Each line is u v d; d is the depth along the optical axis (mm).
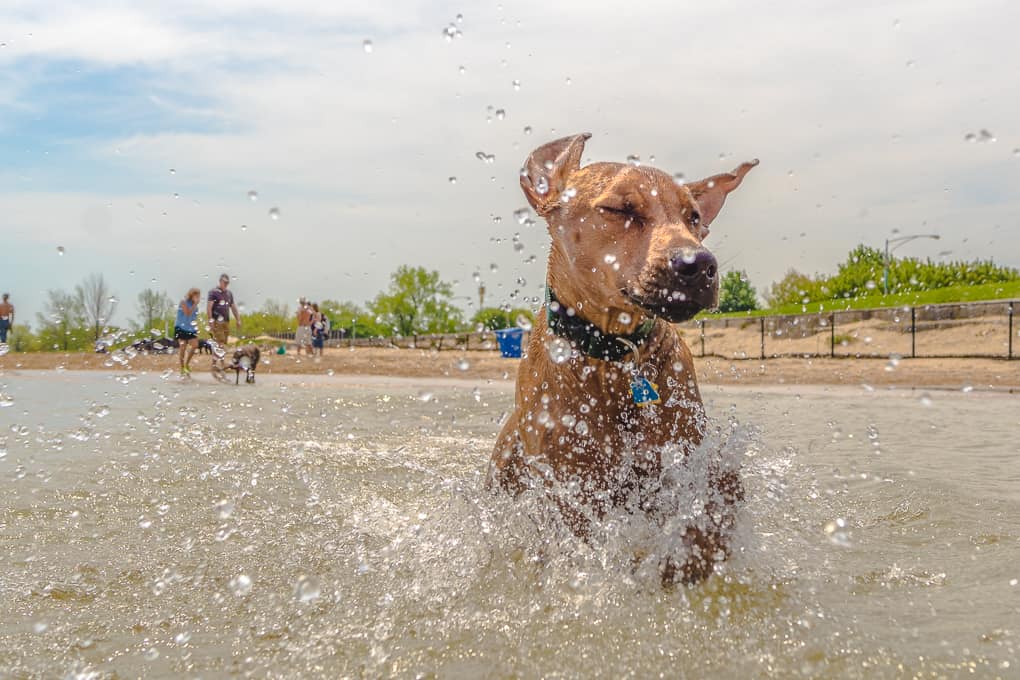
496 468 4273
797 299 30391
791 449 5879
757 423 7551
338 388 13055
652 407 3545
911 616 2682
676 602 2889
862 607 2787
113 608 2877
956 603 2789
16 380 15070
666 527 3297
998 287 24312
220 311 15109
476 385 13852
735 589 3014
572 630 2633
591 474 3549
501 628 2656
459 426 7828
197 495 4633
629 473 3580
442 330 26453
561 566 3260
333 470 5391
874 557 3387
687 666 2346
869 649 2410
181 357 15891
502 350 21391
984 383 13352
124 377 16062
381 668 2367
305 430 7480
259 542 3717
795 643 2480
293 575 3232
